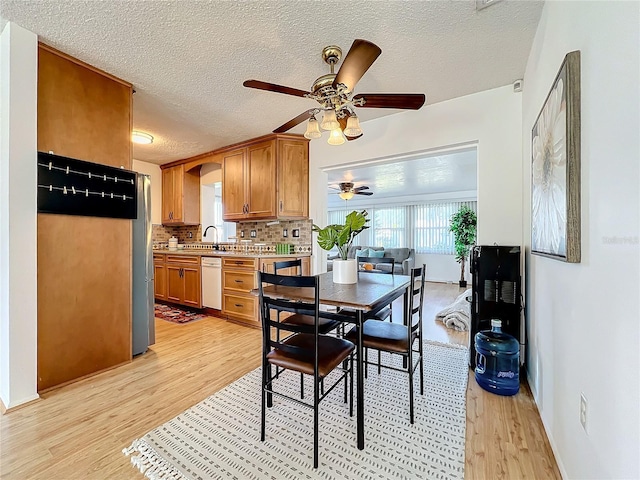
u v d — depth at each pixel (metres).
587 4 1.00
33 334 1.80
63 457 1.34
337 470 1.28
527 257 2.14
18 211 1.73
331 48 1.90
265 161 3.65
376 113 2.95
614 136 0.83
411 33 1.78
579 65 1.05
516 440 1.46
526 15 1.63
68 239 2.00
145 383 2.04
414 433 1.52
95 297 2.15
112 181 2.23
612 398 0.84
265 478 1.23
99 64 2.10
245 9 1.59
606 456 0.87
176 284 4.25
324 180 3.71
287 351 1.50
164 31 1.77
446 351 2.66
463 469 1.28
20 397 1.74
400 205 7.79
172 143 3.91
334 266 2.05
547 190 1.40
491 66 2.13
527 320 2.14
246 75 2.26
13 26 1.70
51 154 1.89
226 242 4.70
